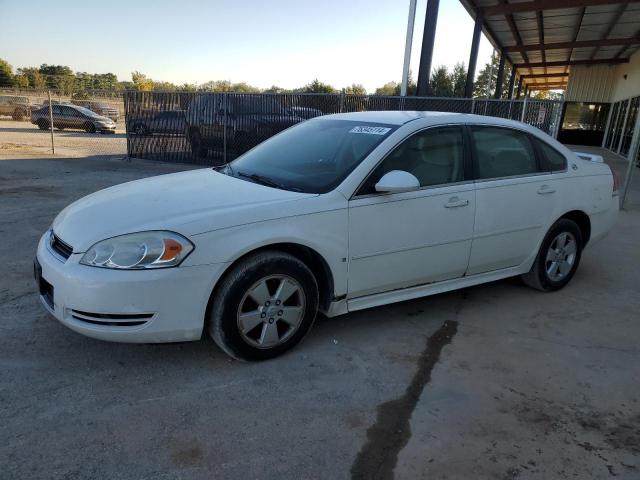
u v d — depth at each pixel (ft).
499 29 69.46
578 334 12.90
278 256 10.32
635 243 22.25
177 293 9.41
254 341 10.45
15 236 18.97
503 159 13.94
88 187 30.55
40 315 12.34
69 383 9.66
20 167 38.29
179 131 43.55
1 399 9.04
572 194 15.25
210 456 7.93
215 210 10.09
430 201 12.16
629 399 10.06
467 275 13.65
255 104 39.29
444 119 13.05
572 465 8.11
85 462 7.65
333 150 12.57
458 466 7.98
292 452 8.12
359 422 8.95
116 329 9.32
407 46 41.68
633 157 29.66
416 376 10.55
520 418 9.28
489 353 11.69
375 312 13.67
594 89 94.58
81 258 9.45
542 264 15.15
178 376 10.09
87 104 107.96
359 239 11.25
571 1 51.42
